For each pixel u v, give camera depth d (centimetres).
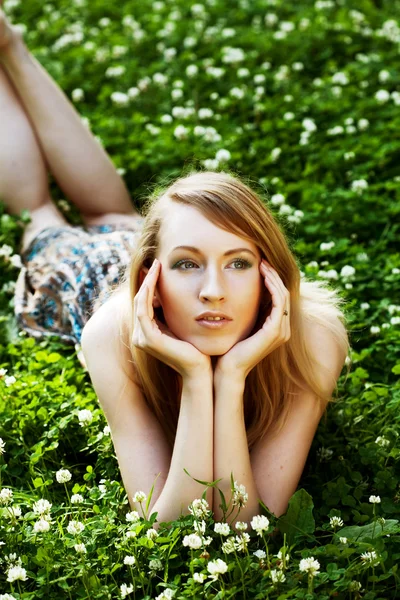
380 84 686
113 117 652
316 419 325
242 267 298
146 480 306
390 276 458
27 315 445
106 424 352
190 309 293
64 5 868
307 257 492
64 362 404
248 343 296
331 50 738
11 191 496
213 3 848
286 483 311
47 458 345
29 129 498
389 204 527
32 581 285
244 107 652
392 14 828
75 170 502
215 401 298
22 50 495
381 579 270
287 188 550
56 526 304
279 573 265
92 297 412
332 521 295
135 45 770
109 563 282
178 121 641
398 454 339
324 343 330
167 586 269
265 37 758
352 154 569
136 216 521
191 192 299
